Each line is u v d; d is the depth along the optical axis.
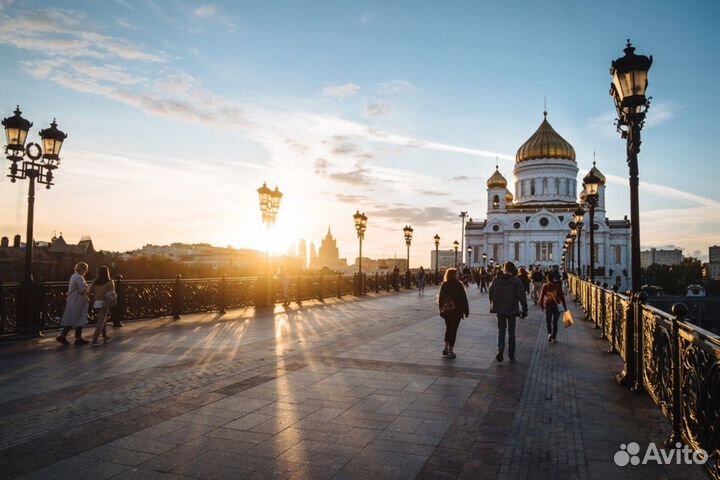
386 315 19.42
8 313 12.77
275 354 10.92
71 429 6.12
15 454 5.35
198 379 8.62
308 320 17.41
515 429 6.23
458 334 14.41
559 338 14.04
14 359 10.28
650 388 7.25
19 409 6.89
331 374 9.06
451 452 5.48
